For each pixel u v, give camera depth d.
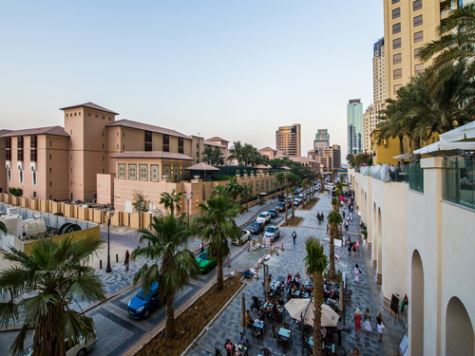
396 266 14.26
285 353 11.11
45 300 6.87
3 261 20.97
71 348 10.15
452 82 14.80
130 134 57.75
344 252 24.08
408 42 39.81
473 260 5.20
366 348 11.38
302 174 93.44
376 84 108.88
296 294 14.98
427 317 7.60
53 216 33.16
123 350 11.19
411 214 9.62
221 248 16.41
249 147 71.56
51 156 53.69
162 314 13.99
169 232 12.08
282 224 35.91
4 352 11.05
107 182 49.38
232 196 36.00
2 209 44.28
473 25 11.57
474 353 6.25
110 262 21.69
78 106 54.19
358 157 62.41
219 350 11.08
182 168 46.34
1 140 63.16
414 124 20.59
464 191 5.70
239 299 15.55
